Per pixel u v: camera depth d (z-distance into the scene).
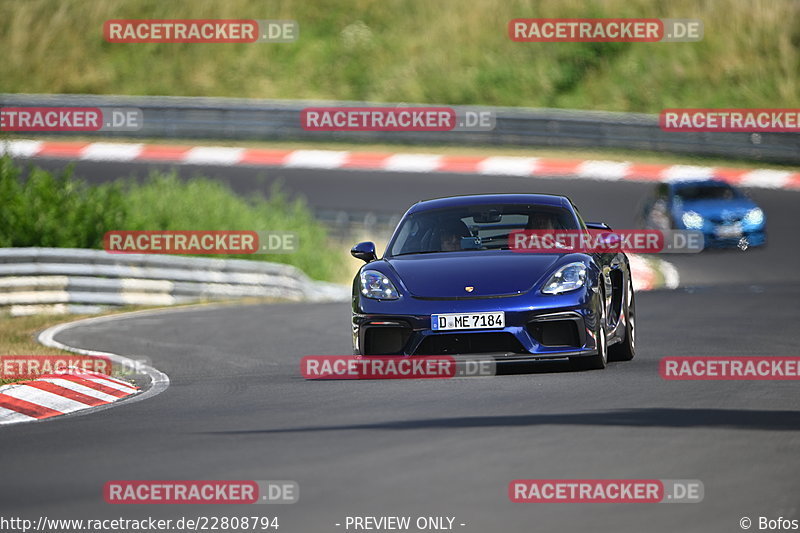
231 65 148.38
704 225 83.12
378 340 30.09
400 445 19.91
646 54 144.88
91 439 22.36
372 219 95.50
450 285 29.77
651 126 119.00
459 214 33.34
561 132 120.94
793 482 16.67
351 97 143.12
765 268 76.75
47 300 58.59
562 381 27.98
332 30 152.50
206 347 42.19
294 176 110.62
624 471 17.44
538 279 29.67
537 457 18.56
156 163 114.88
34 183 72.12
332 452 19.52
